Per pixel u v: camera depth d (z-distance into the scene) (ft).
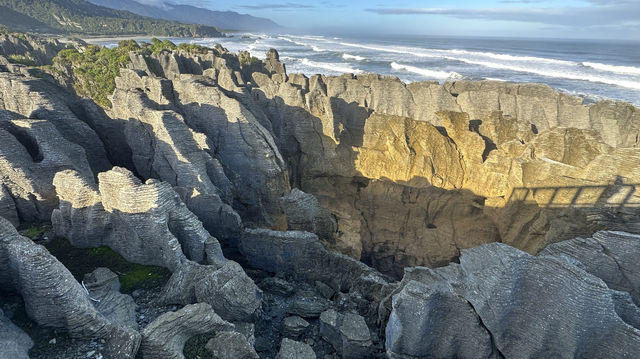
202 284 49.19
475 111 107.86
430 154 100.12
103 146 80.48
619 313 40.47
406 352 46.37
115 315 45.44
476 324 43.98
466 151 97.86
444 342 45.93
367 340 48.44
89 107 85.76
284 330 52.90
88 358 37.09
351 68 419.33
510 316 42.70
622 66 469.98
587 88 296.71
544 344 41.24
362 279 62.59
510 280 41.47
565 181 77.66
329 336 51.55
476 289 43.24
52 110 72.84
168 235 53.11
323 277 66.64
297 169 111.45
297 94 106.83
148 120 76.48
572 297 38.93
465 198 98.63
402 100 113.70
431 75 372.99
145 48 207.00
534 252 80.12
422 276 51.49
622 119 91.86
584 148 84.23
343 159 107.55
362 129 110.63
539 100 102.42
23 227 62.13
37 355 37.32
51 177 63.10
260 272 68.64
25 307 41.45
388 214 102.42
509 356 43.37
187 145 71.92
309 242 65.77
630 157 71.05
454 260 91.56
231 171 87.45
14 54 211.82
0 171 59.62
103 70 149.69
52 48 255.91
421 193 101.76
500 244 47.16
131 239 54.90
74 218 57.06
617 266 44.34
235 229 68.39
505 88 110.93
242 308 49.34
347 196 107.76
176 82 93.86
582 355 40.22
